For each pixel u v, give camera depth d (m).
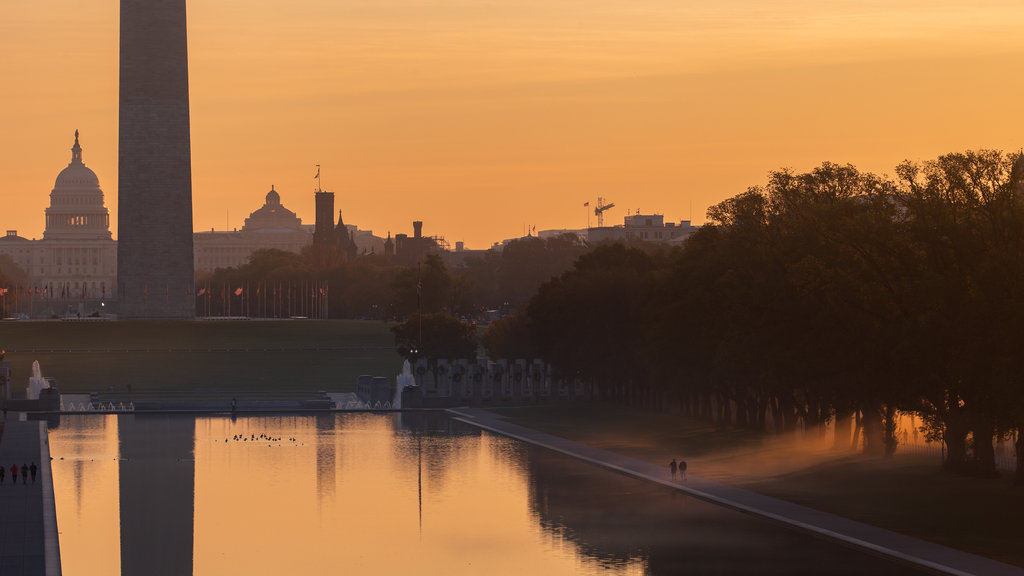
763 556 167.25
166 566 169.62
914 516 187.75
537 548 176.88
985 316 190.25
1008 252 194.50
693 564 164.12
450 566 168.00
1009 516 185.00
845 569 157.88
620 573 160.88
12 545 172.38
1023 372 182.25
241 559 173.75
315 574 164.88
